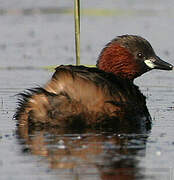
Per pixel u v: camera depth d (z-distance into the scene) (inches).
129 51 791.1
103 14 1685.5
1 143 627.2
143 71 801.6
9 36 1412.4
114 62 793.6
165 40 1342.3
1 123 714.8
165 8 1785.2
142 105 737.0
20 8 1763.0
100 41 1341.0
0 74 1041.5
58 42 1349.7
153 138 647.8
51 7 1781.5
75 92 680.4
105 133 666.2
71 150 599.5
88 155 581.9
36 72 1056.8
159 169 546.9
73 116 677.9
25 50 1264.8
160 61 799.1
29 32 1455.5
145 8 1787.6
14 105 814.5
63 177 523.8
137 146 615.2
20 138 645.3
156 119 743.1
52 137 647.8
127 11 1733.5
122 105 697.6
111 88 696.4
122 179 520.7
